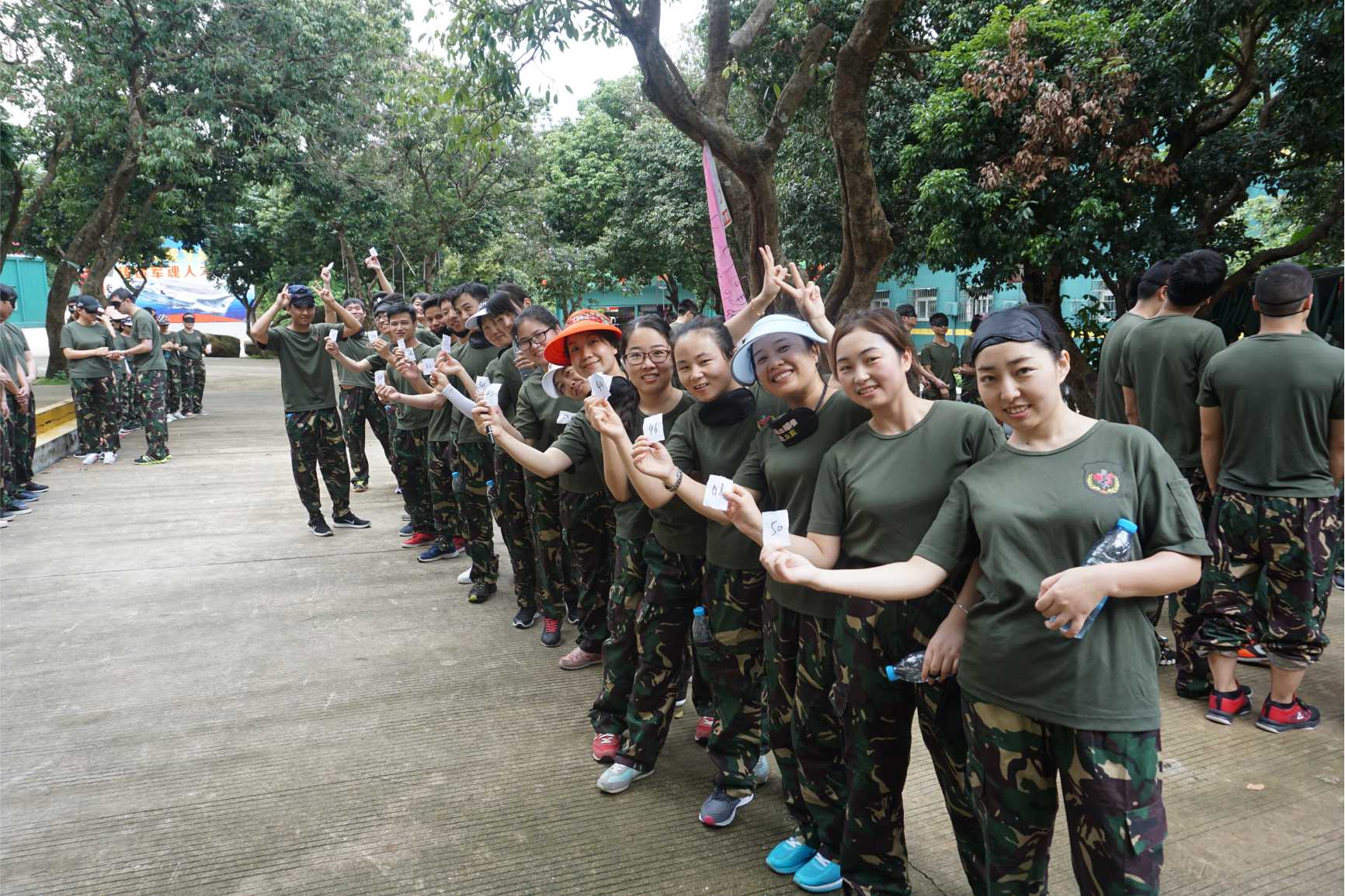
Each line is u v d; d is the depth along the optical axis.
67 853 2.67
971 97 8.71
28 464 7.61
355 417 7.79
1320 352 3.14
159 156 13.79
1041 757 1.78
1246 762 3.08
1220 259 3.60
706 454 2.75
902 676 1.97
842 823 2.39
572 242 25.67
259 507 7.38
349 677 3.99
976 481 1.84
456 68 6.16
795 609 2.31
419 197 18.69
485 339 4.98
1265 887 2.39
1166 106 8.33
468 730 3.48
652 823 2.82
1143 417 3.79
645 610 2.93
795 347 2.30
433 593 5.20
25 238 20.22
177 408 13.03
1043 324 1.77
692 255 21.06
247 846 2.70
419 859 2.63
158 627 4.60
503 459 4.38
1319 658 3.52
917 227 10.22
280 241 22.28
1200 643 3.44
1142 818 1.69
